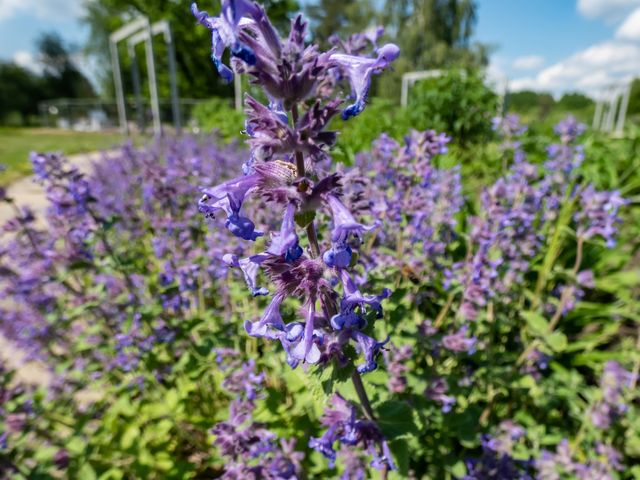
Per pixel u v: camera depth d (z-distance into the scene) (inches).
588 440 143.0
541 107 1887.3
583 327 209.9
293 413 131.1
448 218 155.4
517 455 131.9
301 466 119.0
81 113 2181.3
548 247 193.8
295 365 65.1
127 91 2842.0
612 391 135.8
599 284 222.2
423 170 134.5
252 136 64.9
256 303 145.6
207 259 167.9
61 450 132.4
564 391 150.7
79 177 144.6
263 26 60.3
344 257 62.1
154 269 189.5
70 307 178.4
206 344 146.7
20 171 649.6
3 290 175.2
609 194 150.3
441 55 1908.2
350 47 120.3
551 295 187.0
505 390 148.3
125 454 136.4
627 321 218.7
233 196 62.3
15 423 135.0
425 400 122.6
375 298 62.4
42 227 248.7
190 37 1722.4
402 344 124.3
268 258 68.3
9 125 3253.0
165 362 161.9
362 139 388.5
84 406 168.6
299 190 63.9
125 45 1958.7
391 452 95.3
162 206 188.5
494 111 476.4
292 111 64.1
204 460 149.2
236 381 115.1
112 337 156.4
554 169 201.0
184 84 1957.4
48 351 176.2
